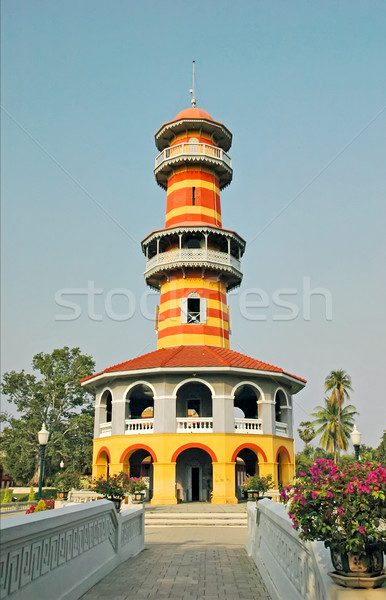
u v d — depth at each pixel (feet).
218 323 136.26
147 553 52.08
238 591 33.78
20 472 203.21
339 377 232.94
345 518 20.33
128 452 118.11
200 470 124.26
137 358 130.62
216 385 119.55
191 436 115.85
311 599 22.91
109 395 139.74
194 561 46.19
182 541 63.05
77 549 32.35
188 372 118.32
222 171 150.51
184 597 31.96
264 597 32.17
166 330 136.05
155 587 34.81
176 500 112.78
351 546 19.69
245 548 55.47
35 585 24.62
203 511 95.14
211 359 120.88
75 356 217.97
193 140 149.59
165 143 155.94
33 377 213.25
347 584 19.65
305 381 134.00
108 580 37.17
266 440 120.26
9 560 21.68
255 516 45.83
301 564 25.14
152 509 99.25
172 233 137.49
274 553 33.78
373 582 19.53
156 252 147.64
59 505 105.29
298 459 209.15
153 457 115.34
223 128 150.82
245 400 149.48
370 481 20.86
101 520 39.27
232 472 114.62
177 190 147.33
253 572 40.55
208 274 138.82
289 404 133.39
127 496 99.66
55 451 196.54
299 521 21.56
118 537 44.55
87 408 215.92
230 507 103.19
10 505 118.42
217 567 42.86
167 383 119.44
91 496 110.83
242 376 122.52
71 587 30.48
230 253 140.67
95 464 129.08
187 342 132.57
